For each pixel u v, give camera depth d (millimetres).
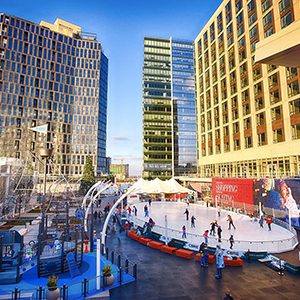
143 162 110000
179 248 20859
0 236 15914
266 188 33688
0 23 107375
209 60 60750
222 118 53719
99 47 136250
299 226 27781
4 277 14250
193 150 112688
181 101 115875
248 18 45906
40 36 118438
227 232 24094
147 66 117625
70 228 26297
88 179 86312
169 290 13016
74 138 126125
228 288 13281
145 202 50844
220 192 44188
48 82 119500
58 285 13750
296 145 33875
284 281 14250
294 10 35406
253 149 42969
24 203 44625
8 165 47062
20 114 109125
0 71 105625
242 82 47000
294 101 34719
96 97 132375
